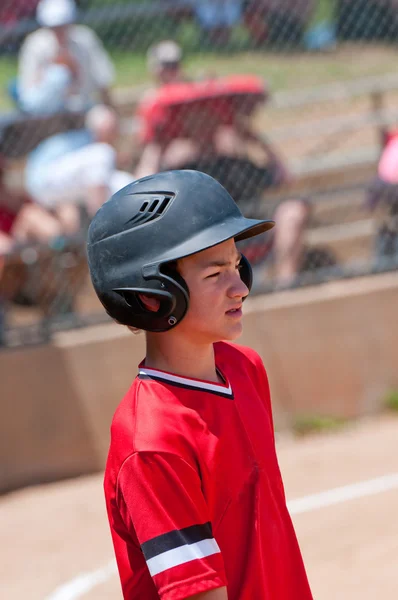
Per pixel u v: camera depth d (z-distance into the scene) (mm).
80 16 18594
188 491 5062
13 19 20516
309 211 17297
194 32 20188
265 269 16891
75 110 17016
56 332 15742
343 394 16594
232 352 6016
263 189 17016
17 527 13875
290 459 15289
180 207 5273
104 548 12867
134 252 5281
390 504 13008
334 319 16438
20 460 15305
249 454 5414
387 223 17344
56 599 11508
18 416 15266
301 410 16484
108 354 15492
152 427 5137
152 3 20031
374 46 21172
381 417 16641
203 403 5340
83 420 15461
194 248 5188
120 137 19172
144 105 17125
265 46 20531
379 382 16672
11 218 16344
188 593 4922
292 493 13875
